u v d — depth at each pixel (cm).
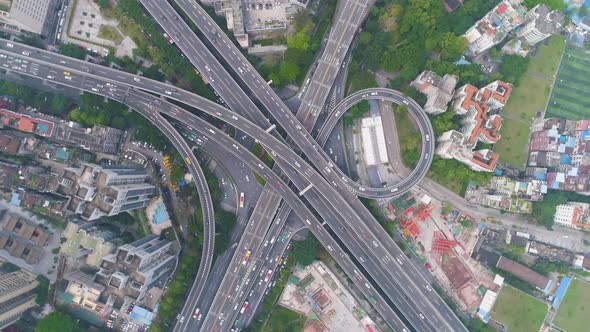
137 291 17675
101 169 17550
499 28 19700
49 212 19138
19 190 19488
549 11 19525
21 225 19650
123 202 18188
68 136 19175
